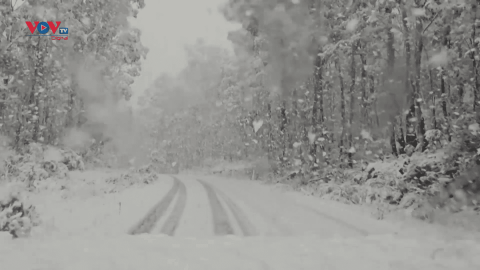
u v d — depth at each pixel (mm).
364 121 21375
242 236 7258
